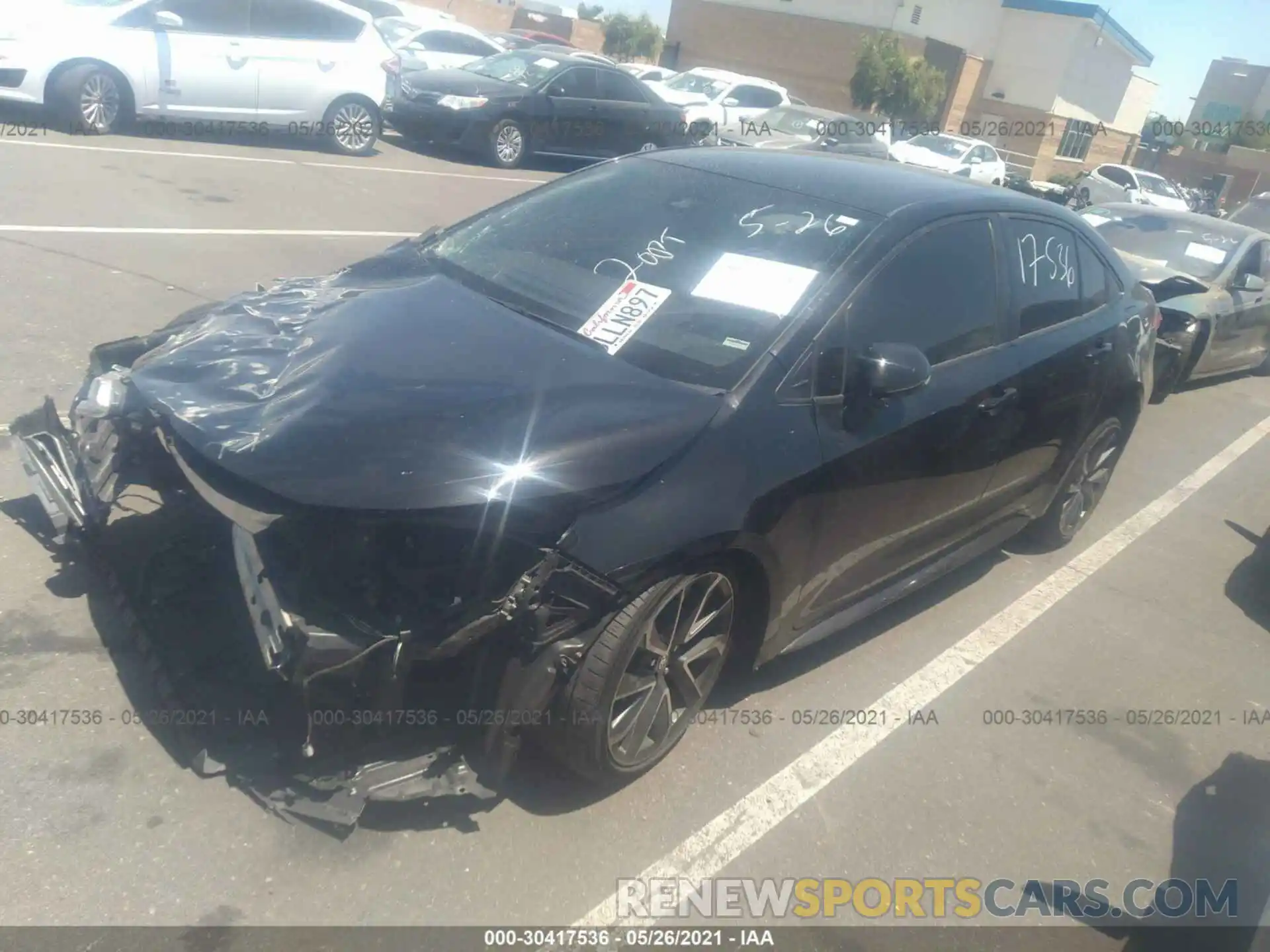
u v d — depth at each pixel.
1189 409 8.95
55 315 5.91
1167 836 3.50
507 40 25.91
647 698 3.06
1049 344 4.47
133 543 3.68
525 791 3.11
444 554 2.65
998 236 4.25
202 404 2.95
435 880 2.76
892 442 3.55
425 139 14.70
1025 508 4.89
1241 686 4.53
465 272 3.83
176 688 2.99
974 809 3.46
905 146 21.80
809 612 3.59
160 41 11.27
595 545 2.72
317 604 2.58
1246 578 5.64
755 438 3.11
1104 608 5.02
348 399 2.89
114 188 8.98
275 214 9.20
